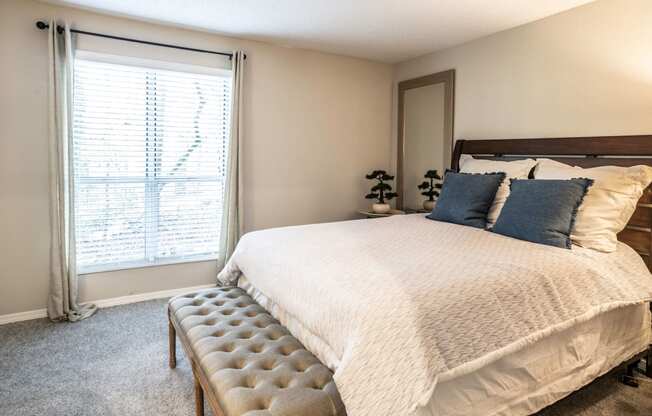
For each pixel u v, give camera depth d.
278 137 4.13
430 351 1.44
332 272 1.85
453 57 4.01
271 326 1.97
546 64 3.19
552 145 3.07
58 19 3.07
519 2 2.91
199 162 3.78
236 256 2.64
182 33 3.58
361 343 1.44
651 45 2.59
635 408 2.09
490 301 1.68
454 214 3.06
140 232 3.56
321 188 4.43
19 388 2.18
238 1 2.96
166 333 2.89
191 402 2.09
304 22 3.39
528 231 2.45
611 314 2.15
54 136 3.03
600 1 2.83
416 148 4.47
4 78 2.96
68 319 3.10
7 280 3.06
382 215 4.36
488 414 1.65
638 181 2.38
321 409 1.38
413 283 1.67
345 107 4.50
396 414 1.35
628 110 2.71
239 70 3.76
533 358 1.81
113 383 2.25
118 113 3.38
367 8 3.07
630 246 2.54
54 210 3.05
